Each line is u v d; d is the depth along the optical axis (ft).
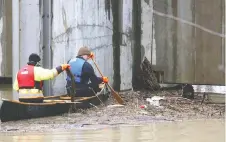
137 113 118.62
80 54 129.08
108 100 142.72
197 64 177.88
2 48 205.46
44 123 101.45
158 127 96.84
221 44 173.17
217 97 156.66
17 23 140.97
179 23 178.50
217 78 174.50
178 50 179.83
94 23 151.84
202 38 176.35
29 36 140.67
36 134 87.56
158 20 180.24
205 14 174.91
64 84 142.10
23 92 108.37
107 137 84.17
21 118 105.40
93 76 127.75
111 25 160.86
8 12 203.92
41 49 140.26
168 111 122.83
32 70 108.88
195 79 178.70
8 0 203.62
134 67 176.45
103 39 156.56
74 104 117.70
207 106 133.28
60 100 121.90
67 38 142.82
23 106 105.60
